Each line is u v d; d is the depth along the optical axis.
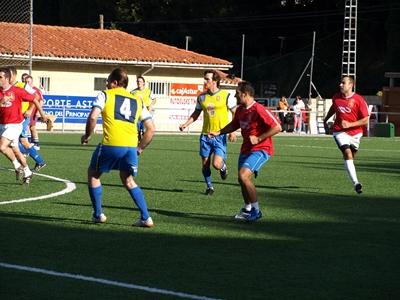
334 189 16.44
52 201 13.28
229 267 8.55
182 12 65.69
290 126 47.78
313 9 67.81
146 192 14.95
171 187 15.88
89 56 43.38
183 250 9.41
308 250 9.63
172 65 45.50
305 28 69.12
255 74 67.56
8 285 7.50
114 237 10.12
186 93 46.56
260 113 11.52
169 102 44.97
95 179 10.98
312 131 47.91
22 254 8.91
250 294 7.43
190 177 17.95
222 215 12.27
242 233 10.70
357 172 20.94
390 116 48.62
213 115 14.72
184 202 13.64
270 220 11.95
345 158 15.64
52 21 71.94
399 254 9.50
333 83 65.12
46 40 43.88
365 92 64.06
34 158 18.20
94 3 66.94
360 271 8.54
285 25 68.94
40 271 8.07
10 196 13.84
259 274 8.27
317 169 21.28
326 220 12.09
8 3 45.47
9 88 15.18
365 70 65.38
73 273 8.04
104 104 10.50
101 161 10.69
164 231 10.66
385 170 21.73
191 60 46.16
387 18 61.41
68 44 44.19
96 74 44.28
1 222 11.09
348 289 7.74
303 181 17.92
